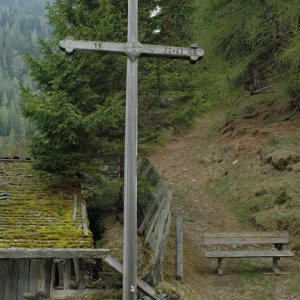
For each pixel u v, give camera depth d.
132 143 5.21
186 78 10.98
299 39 11.30
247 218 12.24
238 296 8.00
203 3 13.05
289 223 10.97
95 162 10.04
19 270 6.71
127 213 5.09
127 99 5.30
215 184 15.11
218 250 9.63
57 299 6.85
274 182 12.97
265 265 9.67
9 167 10.16
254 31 12.33
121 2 9.88
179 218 8.52
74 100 9.12
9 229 7.12
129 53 5.35
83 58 8.80
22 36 132.75
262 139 15.81
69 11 9.72
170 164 17.97
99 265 7.70
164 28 10.54
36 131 9.45
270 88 16.52
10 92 91.62
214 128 19.94
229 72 12.95
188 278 8.58
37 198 8.48
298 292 8.02
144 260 7.93
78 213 7.98
